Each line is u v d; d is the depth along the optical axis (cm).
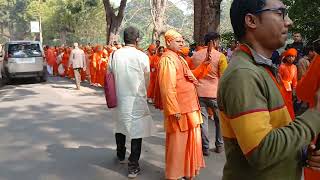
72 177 535
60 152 646
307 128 168
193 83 480
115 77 525
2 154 641
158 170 555
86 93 1399
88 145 688
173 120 466
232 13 187
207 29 1108
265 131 168
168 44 469
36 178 534
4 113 1003
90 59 1650
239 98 171
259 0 177
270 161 168
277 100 177
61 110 1034
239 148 185
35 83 1802
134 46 531
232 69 177
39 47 1819
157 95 486
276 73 185
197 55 616
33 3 5744
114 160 602
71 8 4709
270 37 179
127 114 521
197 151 486
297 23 1068
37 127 830
